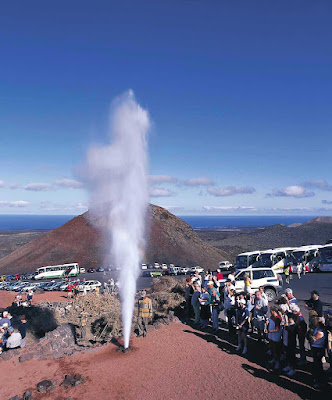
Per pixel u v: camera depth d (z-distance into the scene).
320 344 7.92
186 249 106.38
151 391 8.38
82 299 22.77
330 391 7.78
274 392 7.89
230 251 138.00
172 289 19.92
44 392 8.52
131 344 11.86
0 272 88.69
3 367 10.38
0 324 12.69
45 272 68.38
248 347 10.94
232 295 12.22
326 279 26.92
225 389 8.21
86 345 12.66
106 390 8.55
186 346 11.38
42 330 19.36
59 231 107.25
